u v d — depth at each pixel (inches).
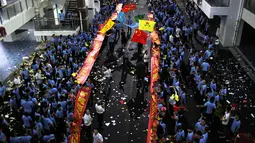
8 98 603.5
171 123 511.2
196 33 901.8
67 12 921.5
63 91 508.1
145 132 500.1
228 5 787.4
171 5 1096.2
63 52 682.8
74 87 544.7
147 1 1400.1
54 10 891.4
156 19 935.0
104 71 707.4
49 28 837.8
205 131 407.2
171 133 485.1
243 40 845.2
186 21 1085.8
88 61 681.6
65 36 836.6
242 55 784.3
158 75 579.2
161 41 775.7
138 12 1219.2
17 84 598.5
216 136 478.9
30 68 705.6
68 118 469.7
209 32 941.2
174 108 497.7
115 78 677.3
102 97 601.0
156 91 519.8
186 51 805.9
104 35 819.4
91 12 1107.9
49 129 445.1
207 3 824.3
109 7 1101.7
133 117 538.9
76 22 879.7
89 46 754.2
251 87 626.5
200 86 557.0
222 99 520.1
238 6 780.6
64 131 470.6
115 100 591.8
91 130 503.2
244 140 408.2
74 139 452.1
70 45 722.2
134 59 776.3
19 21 729.6
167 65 628.7
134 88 635.5
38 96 577.6
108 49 843.4
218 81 645.9
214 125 495.8
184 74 678.5
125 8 958.4
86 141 476.7
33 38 964.0
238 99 581.3
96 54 715.4
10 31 676.7
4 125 467.2
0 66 759.7
